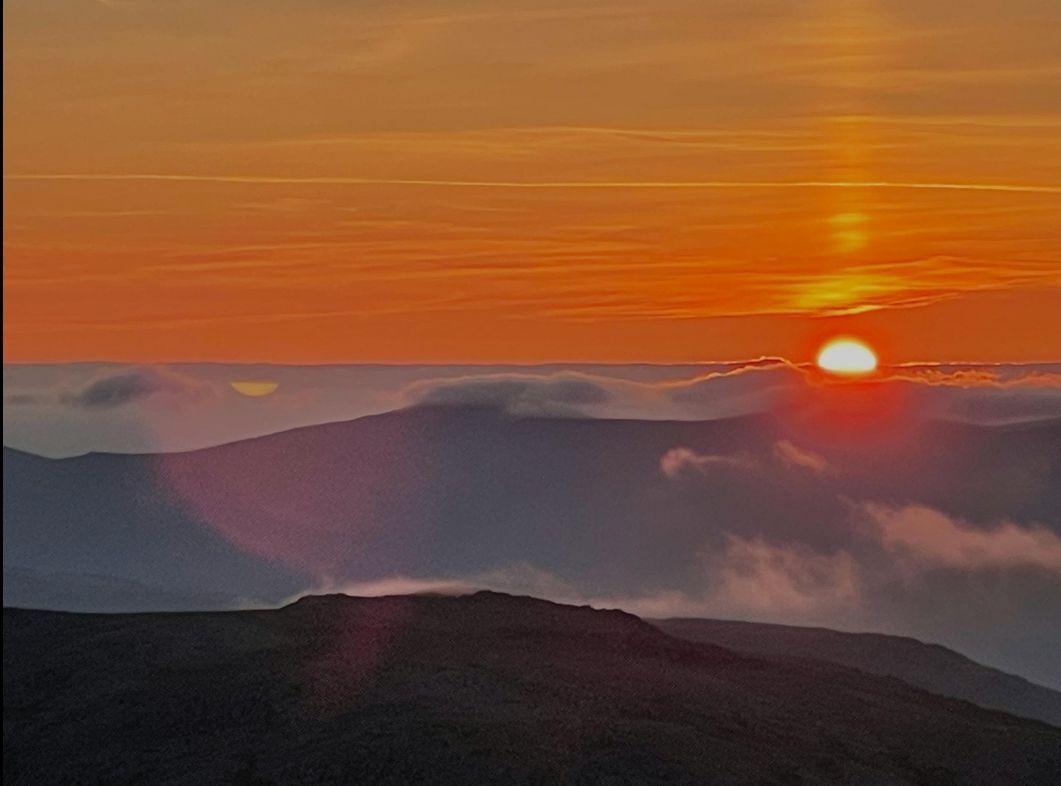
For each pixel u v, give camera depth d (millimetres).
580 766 23047
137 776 23453
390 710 24891
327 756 23234
